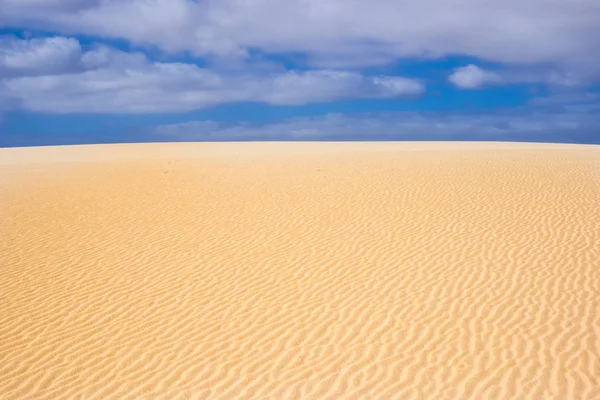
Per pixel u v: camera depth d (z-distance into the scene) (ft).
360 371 25.90
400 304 32.91
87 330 30.45
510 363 26.11
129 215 52.90
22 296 34.76
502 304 32.42
